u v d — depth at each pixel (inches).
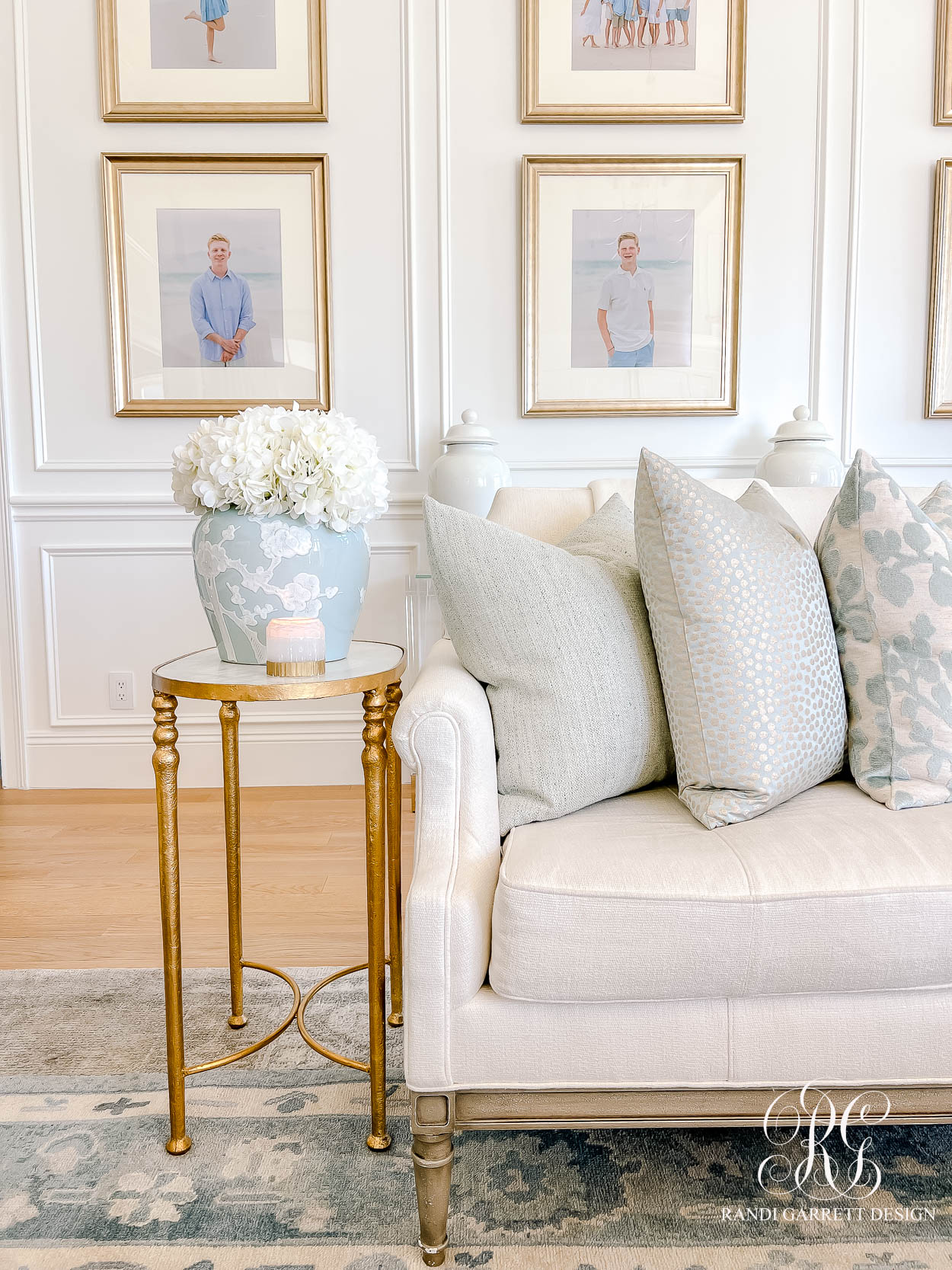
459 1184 44.7
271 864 88.5
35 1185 44.9
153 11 106.8
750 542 47.5
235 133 109.5
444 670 48.5
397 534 114.4
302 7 107.0
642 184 109.8
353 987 65.0
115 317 109.9
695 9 108.0
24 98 108.0
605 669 46.6
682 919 37.8
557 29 107.7
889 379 114.6
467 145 109.9
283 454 48.1
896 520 49.0
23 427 112.2
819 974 38.6
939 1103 40.3
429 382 113.0
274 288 110.8
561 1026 39.0
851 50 110.0
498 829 44.3
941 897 38.2
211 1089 53.0
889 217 112.4
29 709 115.3
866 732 48.6
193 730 115.7
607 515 59.5
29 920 76.6
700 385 112.5
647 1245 40.6
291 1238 41.2
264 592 48.1
